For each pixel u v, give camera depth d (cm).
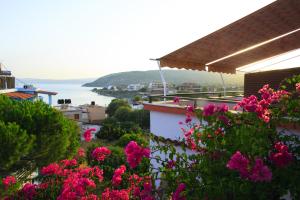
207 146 330
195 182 299
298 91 354
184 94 941
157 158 341
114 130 2886
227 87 1214
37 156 1052
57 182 497
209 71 1016
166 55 818
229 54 927
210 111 349
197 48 812
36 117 1082
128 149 328
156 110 726
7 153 905
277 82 662
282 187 273
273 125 333
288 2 597
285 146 291
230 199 274
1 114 1065
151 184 322
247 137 299
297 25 744
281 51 973
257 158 260
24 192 480
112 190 403
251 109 328
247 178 255
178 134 668
